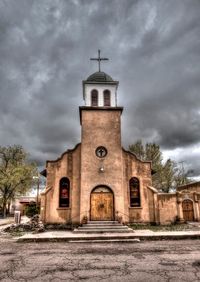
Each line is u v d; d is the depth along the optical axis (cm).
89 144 1919
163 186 3591
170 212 1939
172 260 812
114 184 1823
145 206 1898
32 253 966
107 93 2178
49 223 1798
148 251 978
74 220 1800
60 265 766
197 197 2216
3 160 3891
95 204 1791
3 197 3781
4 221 2927
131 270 698
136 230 1586
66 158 1961
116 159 1892
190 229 1628
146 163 2000
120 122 2000
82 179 1822
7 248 1087
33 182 3925
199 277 624
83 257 882
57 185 1894
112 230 1505
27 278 634
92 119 1992
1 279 627
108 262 798
